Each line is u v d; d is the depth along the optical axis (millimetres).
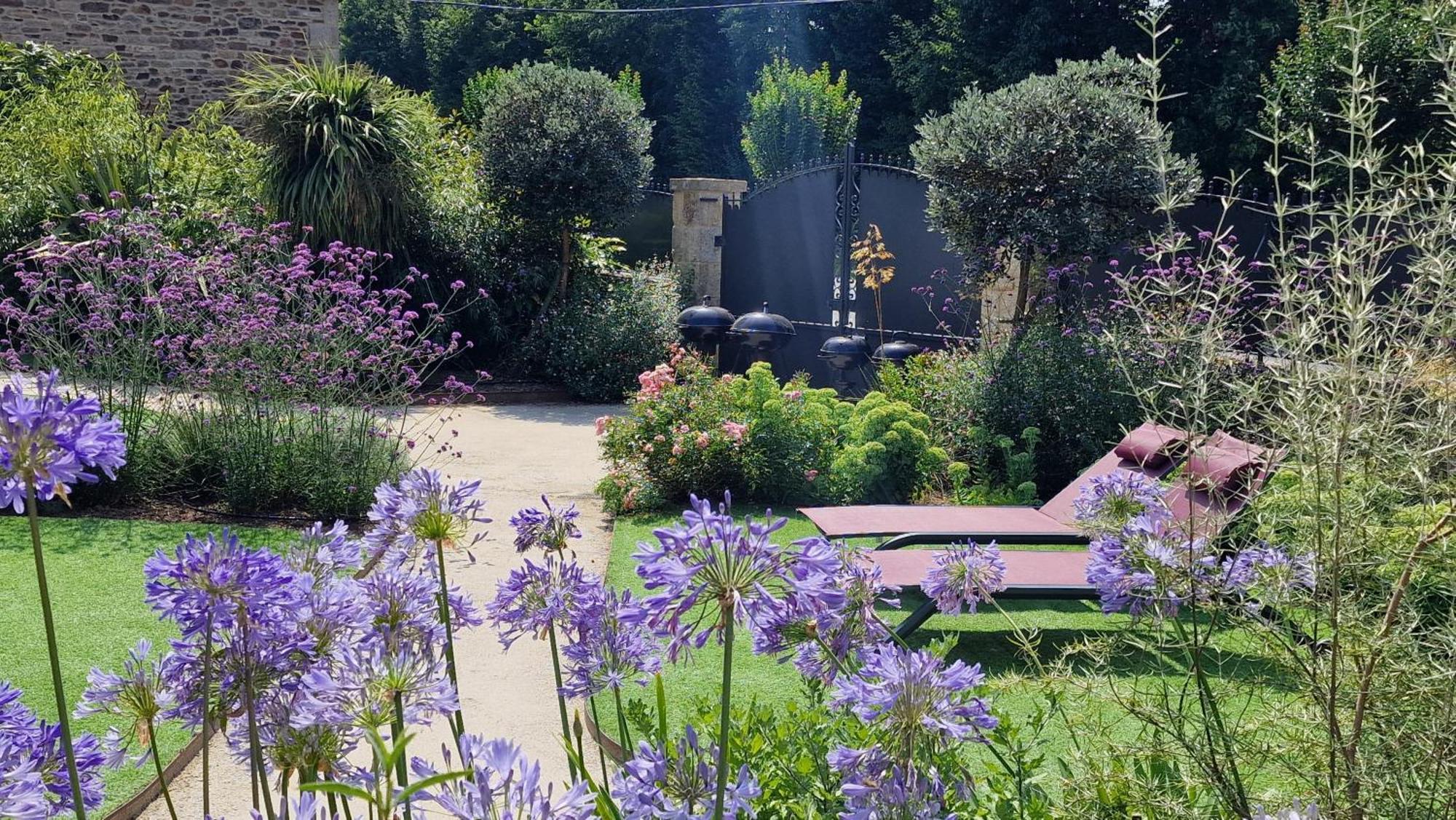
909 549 5137
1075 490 5617
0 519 6117
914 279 11312
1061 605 5266
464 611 1834
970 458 8055
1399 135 6566
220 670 1434
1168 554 2197
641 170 12984
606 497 7238
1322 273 2426
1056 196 8484
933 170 9023
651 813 1396
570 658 1769
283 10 16359
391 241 12133
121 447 1153
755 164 25969
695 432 7289
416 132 12352
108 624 4609
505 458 8703
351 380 7062
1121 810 2166
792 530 6633
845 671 1930
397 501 1703
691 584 1234
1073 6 20188
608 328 11977
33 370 6680
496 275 12727
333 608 1487
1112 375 7617
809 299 12469
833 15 28219
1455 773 1881
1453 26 2053
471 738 1204
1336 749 2000
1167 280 2490
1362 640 1933
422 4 37469
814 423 7523
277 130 11750
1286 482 2459
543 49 34469
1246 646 2623
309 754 1390
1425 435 1923
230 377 6770
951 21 22547
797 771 2178
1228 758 2057
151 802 3271
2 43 14258
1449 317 1917
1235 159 18719
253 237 8312
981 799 2250
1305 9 10039
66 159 11859
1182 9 18969
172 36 15898
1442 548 1954
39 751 1394
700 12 31672
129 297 7348
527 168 12344
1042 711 2445
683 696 4102
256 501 6621
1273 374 2162
